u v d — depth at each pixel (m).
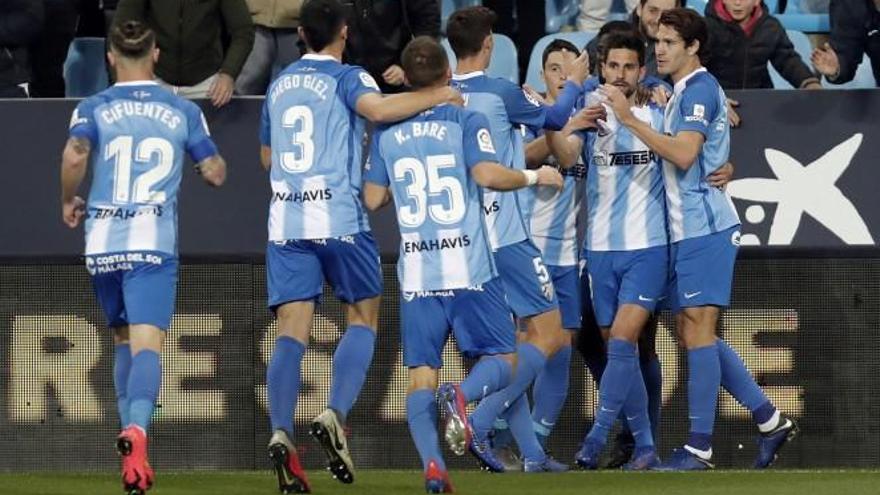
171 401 31.14
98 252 25.44
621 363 29.83
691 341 29.94
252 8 36.44
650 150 29.86
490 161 24.98
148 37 26.06
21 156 31.00
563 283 30.89
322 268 26.72
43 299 31.03
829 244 30.86
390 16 35.66
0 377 31.06
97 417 31.12
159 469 31.16
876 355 31.00
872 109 30.84
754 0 34.53
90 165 30.78
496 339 25.31
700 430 30.00
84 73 39.50
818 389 31.09
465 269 25.05
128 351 26.83
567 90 28.95
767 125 30.97
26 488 26.80
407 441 31.30
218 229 31.08
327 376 31.09
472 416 28.53
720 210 29.69
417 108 25.30
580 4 40.25
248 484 27.17
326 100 26.44
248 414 31.12
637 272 29.98
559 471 29.41
